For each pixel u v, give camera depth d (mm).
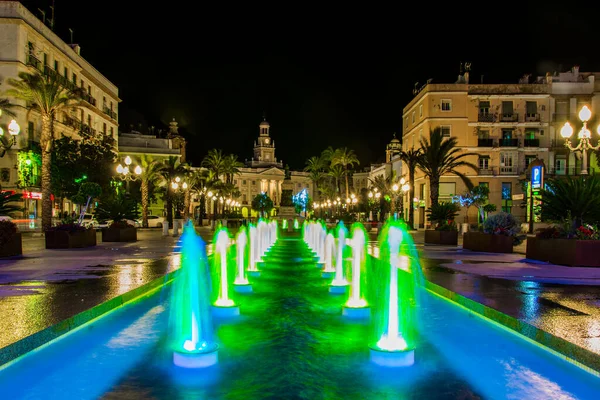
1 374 4980
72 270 12016
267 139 158750
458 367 5371
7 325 5992
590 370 4938
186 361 5363
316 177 101438
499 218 18938
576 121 54656
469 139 54656
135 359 5578
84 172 40750
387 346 5793
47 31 43812
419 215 60312
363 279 12086
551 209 15445
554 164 54844
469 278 10688
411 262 14570
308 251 21797
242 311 8406
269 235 27328
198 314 6480
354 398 4508
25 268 12477
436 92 54469
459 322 7316
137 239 27859
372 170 96812
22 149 37875
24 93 29656
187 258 8477
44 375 5047
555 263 13828
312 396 4547
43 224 30516
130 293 8719
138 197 56844
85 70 51531
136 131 78562
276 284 11680
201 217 64938
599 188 14867
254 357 5727
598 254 13000
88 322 6988
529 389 4695
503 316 6836
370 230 47500
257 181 143500
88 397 4492
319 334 6836
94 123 54125
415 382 4902
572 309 7145
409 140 63750
